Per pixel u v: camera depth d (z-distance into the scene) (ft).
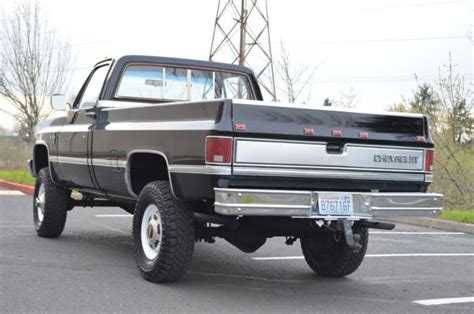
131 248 25.91
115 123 21.16
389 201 18.16
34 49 93.35
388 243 31.68
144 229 19.56
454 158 47.39
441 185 47.98
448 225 39.06
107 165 21.38
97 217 36.37
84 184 24.08
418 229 38.68
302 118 17.33
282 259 25.16
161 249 18.24
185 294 18.29
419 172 19.35
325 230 19.10
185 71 24.70
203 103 16.93
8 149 89.25
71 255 23.82
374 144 18.45
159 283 19.22
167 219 18.08
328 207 17.24
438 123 49.49
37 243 26.16
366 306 18.06
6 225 31.55
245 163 16.39
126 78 23.44
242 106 16.51
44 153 28.94
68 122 25.25
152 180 20.66
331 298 18.88
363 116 18.37
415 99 52.70
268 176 16.76
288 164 16.99
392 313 17.39
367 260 26.07
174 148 17.65
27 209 39.70
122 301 17.24
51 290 18.24
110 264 22.30
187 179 17.13
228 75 25.70
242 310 16.92
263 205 16.31
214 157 16.16
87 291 18.22
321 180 17.78
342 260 21.07
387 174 18.71
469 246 31.42
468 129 49.57
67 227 31.73
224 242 28.71
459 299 19.35
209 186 16.47
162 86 24.18
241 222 18.58
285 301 18.22
